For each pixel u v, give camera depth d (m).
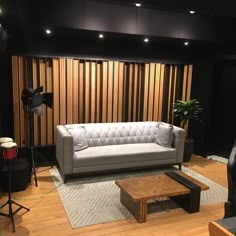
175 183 3.10
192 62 5.37
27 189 3.52
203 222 2.80
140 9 3.82
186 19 4.12
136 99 5.04
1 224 2.66
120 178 4.03
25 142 4.38
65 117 4.56
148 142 4.75
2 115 4.01
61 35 4.07
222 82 5.27
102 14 3.62
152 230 2.63
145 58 4.98
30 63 4.25
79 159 3.76
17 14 2.82
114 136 4.53
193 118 5.36
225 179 4.09
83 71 4.59
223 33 4.41
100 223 2.73
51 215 2.86
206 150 5.38
